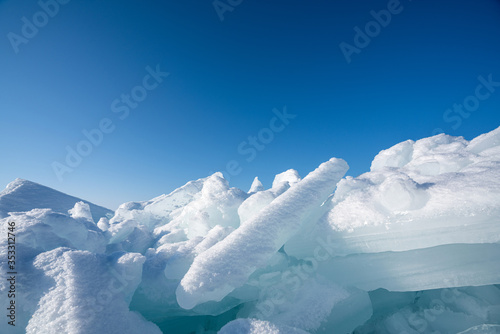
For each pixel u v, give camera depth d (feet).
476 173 13.94
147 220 33.14
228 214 24.38
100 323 8.85
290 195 15.25
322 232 13.98
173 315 13.75
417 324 12.64
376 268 12.84
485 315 11.57
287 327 9.31
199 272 11.34
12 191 28.91
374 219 13.10
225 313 15.40
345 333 11.54
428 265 12.19
